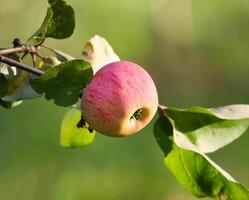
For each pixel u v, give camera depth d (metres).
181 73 15.12
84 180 9.25
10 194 8.80
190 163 3.30
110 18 12.64
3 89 3.30
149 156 10.05
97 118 3.05
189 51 15.16
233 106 3.23
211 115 3.23
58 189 9.03
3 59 3.12
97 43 3.43
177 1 14.62
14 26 11.05
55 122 9.36
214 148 3.27
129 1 12.98
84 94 3.06
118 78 3.05
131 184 9.70
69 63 3.06
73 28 3.35
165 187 10.03
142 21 13.47
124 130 3.08
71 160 9.24
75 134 3.58
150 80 3.12
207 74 15.30
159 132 3.32
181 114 3.25
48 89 3.11
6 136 8.93
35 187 8.94
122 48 13.19
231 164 11.31
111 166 9.53
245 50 15.31
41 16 11.25
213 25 15.26
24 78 3.31
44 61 3.32
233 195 3.22
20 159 8.90
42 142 9.12
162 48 14.69
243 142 11.44
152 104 3.11
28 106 9.27
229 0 15.12
